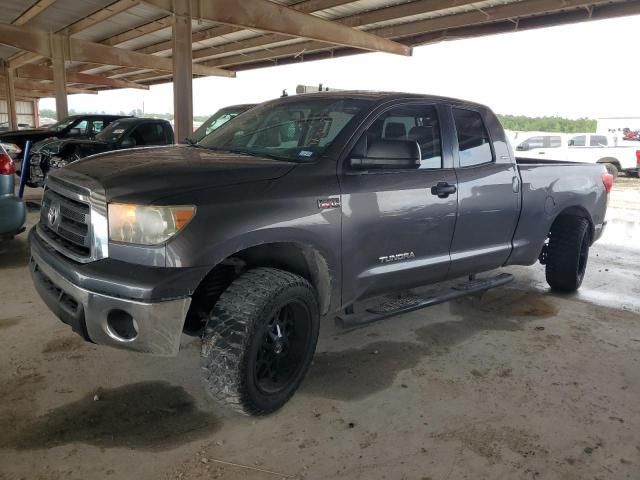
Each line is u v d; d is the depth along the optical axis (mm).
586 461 2500
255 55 22953
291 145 3254
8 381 3029
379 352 3631
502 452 2551
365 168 3068
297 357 2936
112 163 2883
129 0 15211
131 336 2469
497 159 4105
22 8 16672
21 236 6496
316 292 2973
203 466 2385
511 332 4043
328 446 2564
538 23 13312
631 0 11383
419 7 13812
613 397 3105
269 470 2377
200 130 8312
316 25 15109
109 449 2475
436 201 3520
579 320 4340
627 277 5660
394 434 2676
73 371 3182
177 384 3098
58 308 2666
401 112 3473
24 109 58531
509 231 4230
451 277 3920
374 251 3227
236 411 2699
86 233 2600
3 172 5062
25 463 2346
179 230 2398
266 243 2799
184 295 2379
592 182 4969
